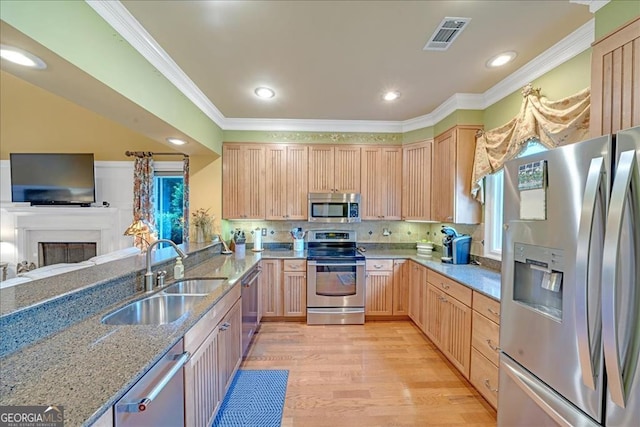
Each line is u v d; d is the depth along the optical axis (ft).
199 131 9.70
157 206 13.85
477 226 10.04
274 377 7.97
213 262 9.89
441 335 8.90
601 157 3.49
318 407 6.81
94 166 13.60
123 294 5.60
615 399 3.22
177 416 4.23
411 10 5.44
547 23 5.84
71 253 14.19
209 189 12.23
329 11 5.46
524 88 7.61
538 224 4.44
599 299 3.42
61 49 4.22
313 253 12.46
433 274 9.46
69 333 4.08
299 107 10.81
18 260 13.64
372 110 11.13
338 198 12.41
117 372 3.10
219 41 6.44
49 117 13.80
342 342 10.07
